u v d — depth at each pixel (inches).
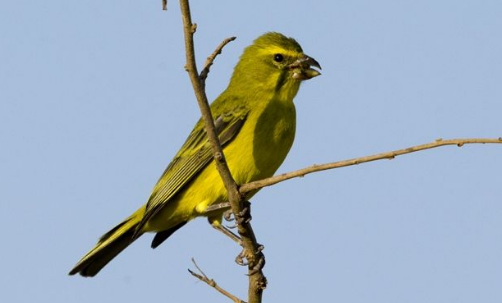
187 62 315.3
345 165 306.8
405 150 295.4
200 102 333.4
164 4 300.8
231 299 379.6
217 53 326.3
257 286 397.4
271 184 343.6
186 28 304.8
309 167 319.9
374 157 299.9
